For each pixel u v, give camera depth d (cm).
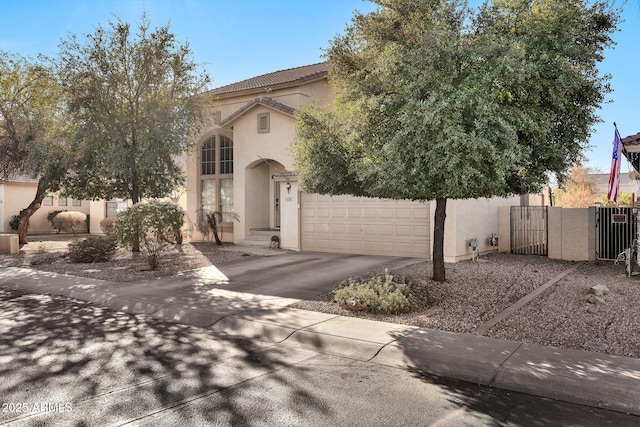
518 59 685
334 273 1173
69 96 1474
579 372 507
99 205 2809
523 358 554
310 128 949
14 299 980
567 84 714
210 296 941
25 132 1666
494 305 834
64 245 2069
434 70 695
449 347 602
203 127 1750
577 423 410
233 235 1953
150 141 1470
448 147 651
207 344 654
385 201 1490
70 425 402
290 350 631
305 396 468
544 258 1484
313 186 988
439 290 925
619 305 812
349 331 680
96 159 1525
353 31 865
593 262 1387
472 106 664
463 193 748
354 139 870
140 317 818
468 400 461
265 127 1861
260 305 855
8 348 627
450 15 784
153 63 1469
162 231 1277
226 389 486
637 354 569
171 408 437
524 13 767
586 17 755
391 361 579
